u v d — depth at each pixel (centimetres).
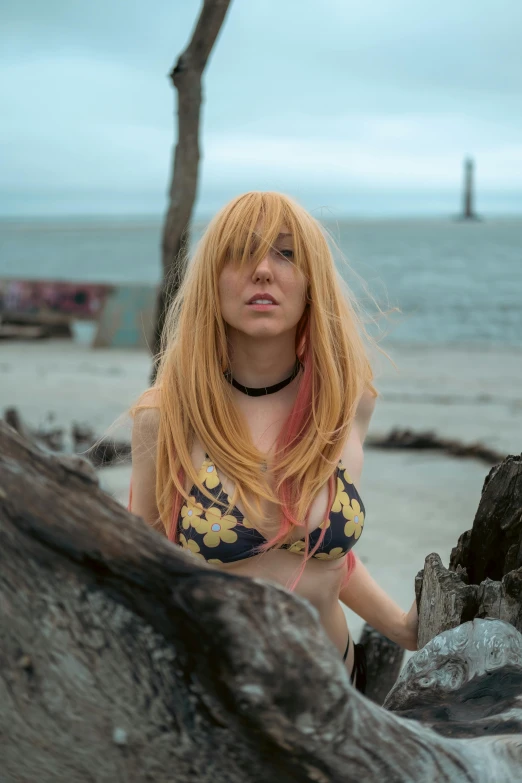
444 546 588
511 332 2959
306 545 222
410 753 128
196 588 108
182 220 586
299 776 118
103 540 109
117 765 116
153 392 242
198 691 111
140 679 111
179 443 225
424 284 5678
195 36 566
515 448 933
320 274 227
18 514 107
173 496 229
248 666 108
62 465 110
